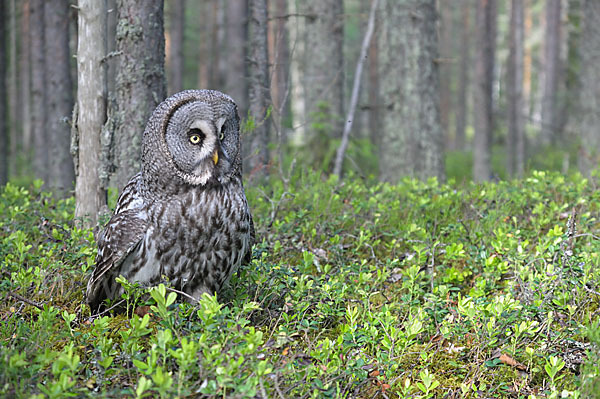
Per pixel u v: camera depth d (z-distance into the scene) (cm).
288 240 756
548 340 532
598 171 1001
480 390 485
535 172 946
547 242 645
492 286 626
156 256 525
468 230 770
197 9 4534
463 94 4478
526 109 4928
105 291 568
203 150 512
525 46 4891
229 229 530
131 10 812
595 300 591
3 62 1531
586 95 2097
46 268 638
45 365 433
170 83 3150
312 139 1515
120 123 826
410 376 497
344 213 850
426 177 1525
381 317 535
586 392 438
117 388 411
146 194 531
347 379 471
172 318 463
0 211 828
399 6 1512
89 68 738
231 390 420
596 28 2062
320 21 1572
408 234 743
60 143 1612
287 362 468
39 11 1902
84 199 757
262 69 1197
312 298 585
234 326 455
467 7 4344
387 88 1543
